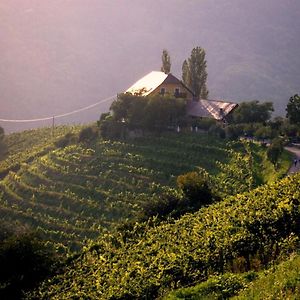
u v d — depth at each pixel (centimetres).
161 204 5744
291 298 1991
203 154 8306
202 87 12006
